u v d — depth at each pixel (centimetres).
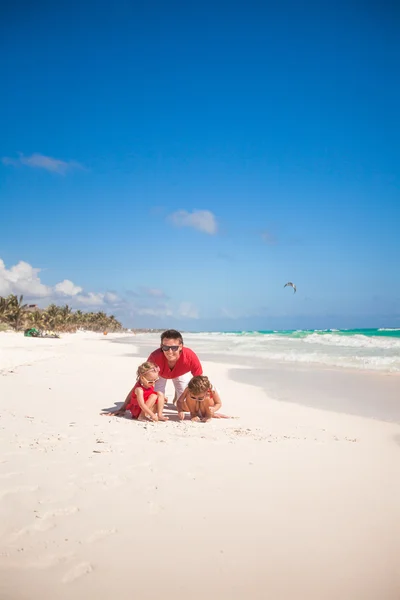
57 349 2859
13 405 709
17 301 7281
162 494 322
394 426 623
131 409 647
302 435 543
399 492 337
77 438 484
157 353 707
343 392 964
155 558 235
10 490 324
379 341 3105
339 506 307
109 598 201
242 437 514
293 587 212
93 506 299
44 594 203
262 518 285
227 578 219
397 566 232
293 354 2123
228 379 1227
